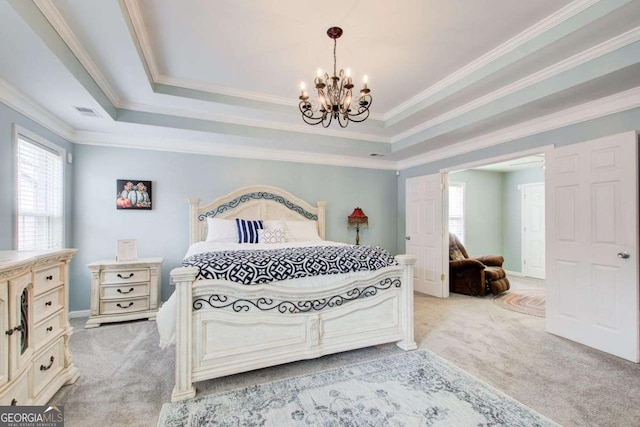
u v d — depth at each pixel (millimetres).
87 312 3664
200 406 1840
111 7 1774
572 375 2203
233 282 2090
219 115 3646
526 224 6418
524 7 2016
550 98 2617
